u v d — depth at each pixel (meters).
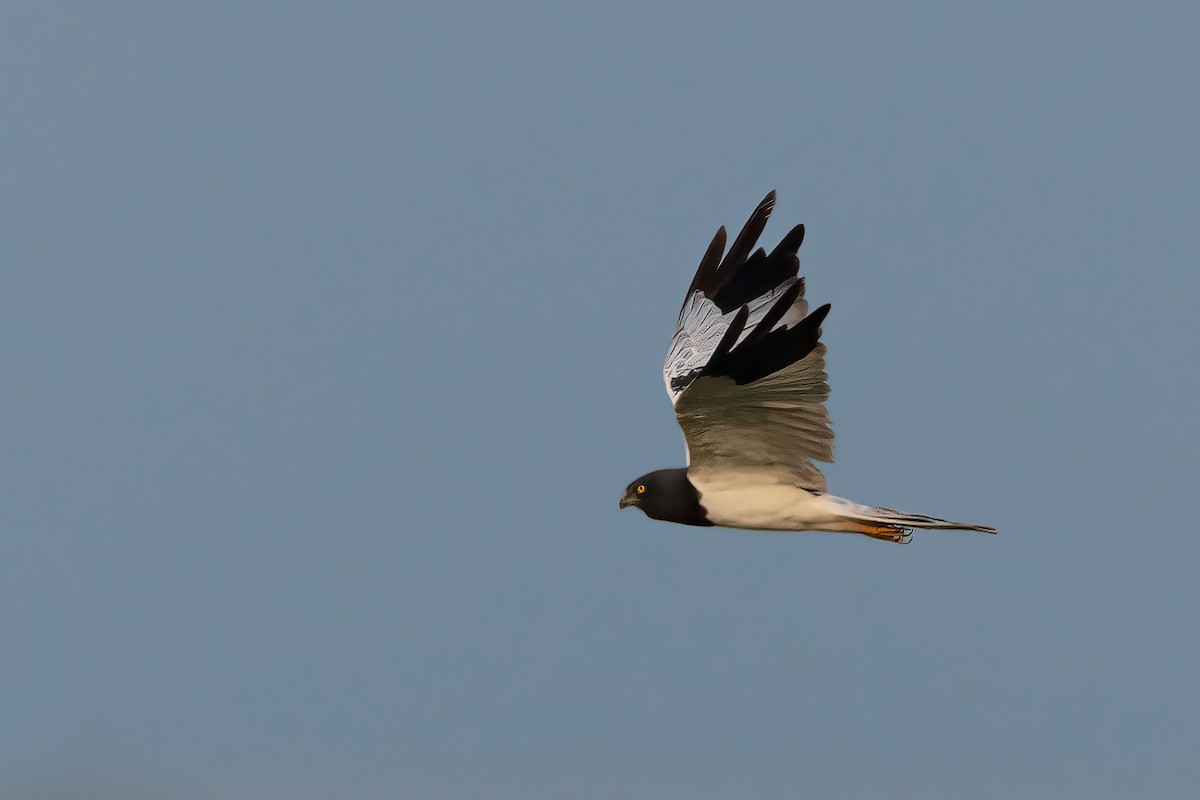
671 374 15.64
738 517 14.45
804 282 12.71
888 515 14.16
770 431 13.95
